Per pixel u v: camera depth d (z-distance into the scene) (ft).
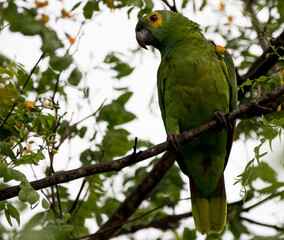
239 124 33.58
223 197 29.04
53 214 26.50
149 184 32.42
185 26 30.12
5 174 16.72
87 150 28.32
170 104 27.91
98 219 28.66
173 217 32.81
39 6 20.89
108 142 28.14
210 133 26.68
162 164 32.40
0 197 19.11
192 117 27.66
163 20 30.99
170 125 27.84
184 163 30.22
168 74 27.96
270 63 30.35
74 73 21.24
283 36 29.45
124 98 28.68
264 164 24.18
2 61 22.18
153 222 32.86
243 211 32.50
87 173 20.12
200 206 29.37
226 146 28.94
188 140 24.36
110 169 20.36
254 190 30.04
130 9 23.98
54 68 20.51
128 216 32.27
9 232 20.65
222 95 27.25
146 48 31.78
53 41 20.39
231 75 28.53
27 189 16.62
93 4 22.88
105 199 31.01
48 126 20.51
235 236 32.27
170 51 29.27
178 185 33.65
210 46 28.43
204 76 26.99
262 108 22.34
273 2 32.04
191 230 31.55
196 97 27.14
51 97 24.39
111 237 31.78
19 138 20.02
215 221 28.84
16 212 18.80
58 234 19.10
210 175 28.91
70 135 27.68
